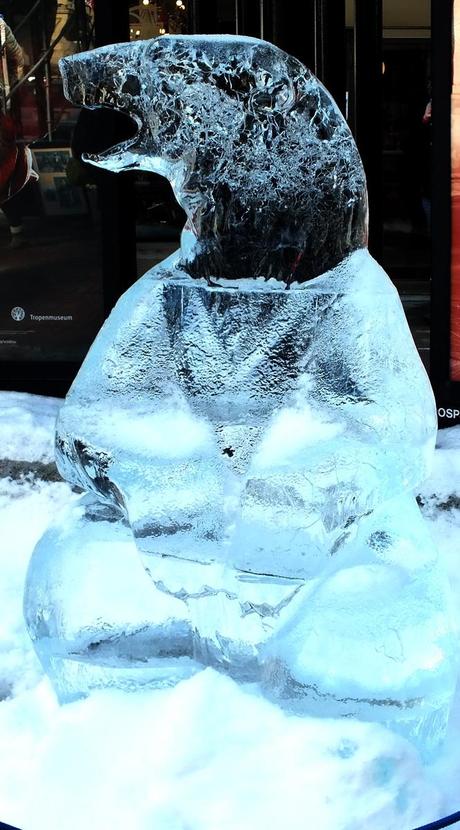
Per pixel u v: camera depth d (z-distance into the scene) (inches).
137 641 113.7
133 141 113.2
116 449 110.9
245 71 107.5
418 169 315.0
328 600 110.0
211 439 111.1
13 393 226.1
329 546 107.6
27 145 239.3
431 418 112.9
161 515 109.1
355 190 110.9
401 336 112.4
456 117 216.1
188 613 113.2
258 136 108.2
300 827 98.8
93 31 235.8
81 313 244.5
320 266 110.4
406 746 106.1
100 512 118.6
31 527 192.9
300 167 108.5
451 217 219.5
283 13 240.7
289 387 110.3
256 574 107.7
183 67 107.9
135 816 99.8
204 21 249.3
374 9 237.6
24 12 235.5
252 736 105.3
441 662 110.4
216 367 110.6
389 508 115.7
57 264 243.3
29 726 117.4
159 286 112.3
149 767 103.3
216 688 108.9
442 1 212.8
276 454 108.7
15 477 199.5
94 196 239.0
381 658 108.0
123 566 114.4
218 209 109.3
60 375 245.0
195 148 108.8
